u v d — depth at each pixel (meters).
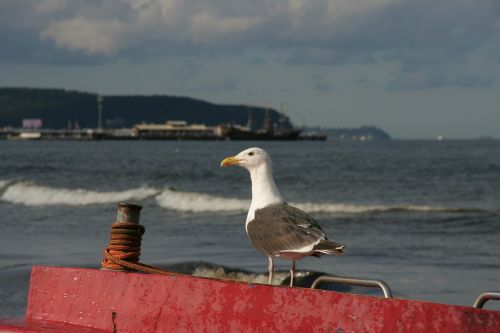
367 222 21.75
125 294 4.29
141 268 4.65
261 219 5.62
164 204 27.23
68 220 22.17
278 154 92.50
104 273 4.42
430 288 11.26
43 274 4.66
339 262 13.88
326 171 51.25
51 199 28.97
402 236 18.31
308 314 3.62
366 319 3.46
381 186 37.75
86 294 4.46
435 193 33.66
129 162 67.06
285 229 5.43
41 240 17.11
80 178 44.38
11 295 10.20
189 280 4.06
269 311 3.74
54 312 4.56
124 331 4.25
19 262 13.59
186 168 54.72
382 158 76.50
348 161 68.81
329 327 3.55
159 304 4.14
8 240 17.12
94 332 4.27
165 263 13.23
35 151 105.12
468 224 20.97
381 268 13.13
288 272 11.41
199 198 26.95
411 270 12.92
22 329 4.28
